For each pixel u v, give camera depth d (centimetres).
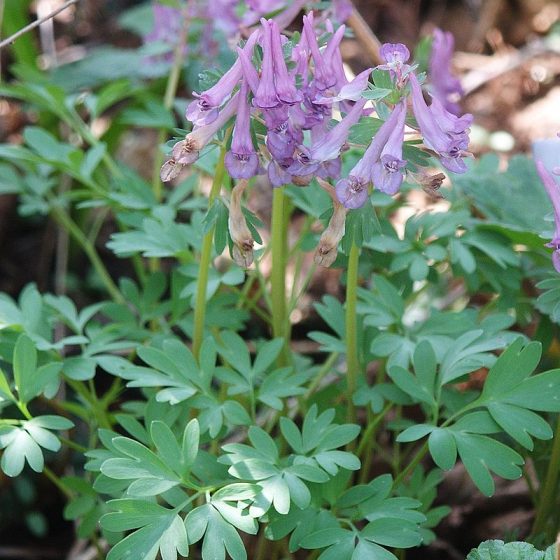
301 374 30
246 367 30
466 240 33
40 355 31
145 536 26
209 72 27
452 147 26
